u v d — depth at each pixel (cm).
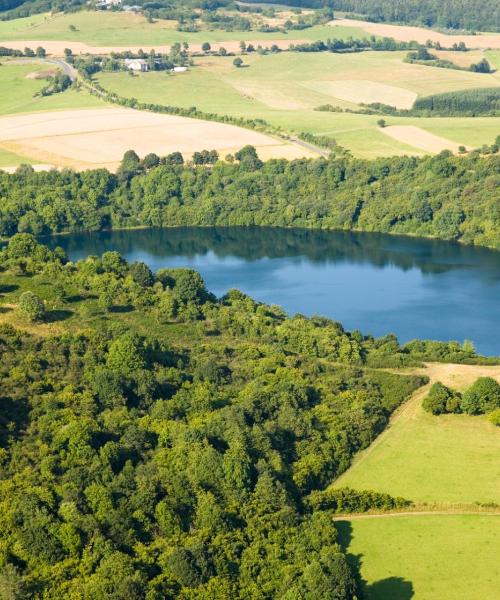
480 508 17088
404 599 14812
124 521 15625
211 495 16538
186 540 15550
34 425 17950
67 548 14975
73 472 16512
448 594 14912
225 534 15788
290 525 16225
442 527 16600
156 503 16238
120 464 17262
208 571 14850
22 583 14100
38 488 15938
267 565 15225
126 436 18038
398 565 15625
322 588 14275
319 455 18562
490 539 16212
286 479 17612
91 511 15875
